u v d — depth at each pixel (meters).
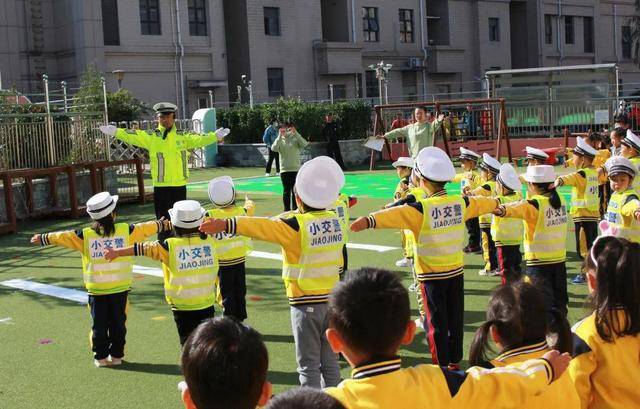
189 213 5.79
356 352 2.70
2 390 5.76
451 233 5.50
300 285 4.92
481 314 7.37
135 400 5.49
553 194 6.45
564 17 43.62
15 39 28.59
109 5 29.77
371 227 5.30
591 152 9.22
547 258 6.46
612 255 3.20
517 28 42.47
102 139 16.75
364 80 36.50
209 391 2.33
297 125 25.44
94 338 6.21
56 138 15.59
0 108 15.77
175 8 31.12
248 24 32.97
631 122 24.28
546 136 25.77
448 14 39.09
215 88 32.56
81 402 5.48
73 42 28.97
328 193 5.00
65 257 11.29
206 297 5.91
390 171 22.70
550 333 3.25
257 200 16.83
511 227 8.05
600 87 25.03
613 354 3.18
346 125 26.22
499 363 3.19
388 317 2.66
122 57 29.77
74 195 15.21
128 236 6.29
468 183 9.51
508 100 26.25
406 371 2.70
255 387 2.38
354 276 2.78
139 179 17.05
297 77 34.56
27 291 9.09
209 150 26.42
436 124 11.95
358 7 36.03
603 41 45.72
